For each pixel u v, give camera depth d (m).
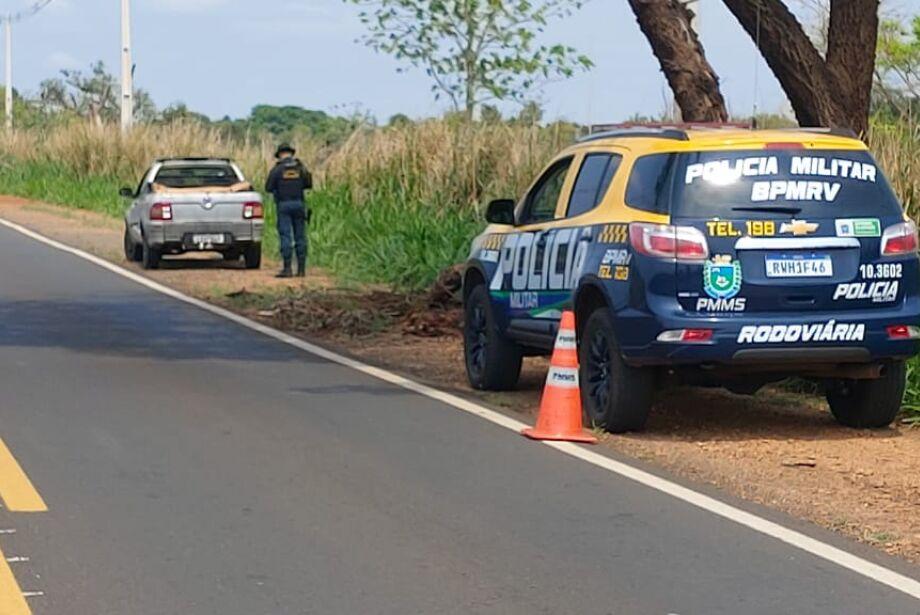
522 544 8.88
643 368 12.16
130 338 18.28
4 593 7.80
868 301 11.91
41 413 12.97
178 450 11.46
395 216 27.03
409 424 12.73
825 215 11.91
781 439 12.43
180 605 7.64
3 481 10.31
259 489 10.20
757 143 11.97
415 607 7.66
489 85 29.23
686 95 18.45
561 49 29.38
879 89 21.66
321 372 15.73
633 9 18.52
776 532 9.24
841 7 17.66
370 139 30.84
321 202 29.78
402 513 9.59
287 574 8.20
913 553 8.86
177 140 47.81
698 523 9.44
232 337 18.58
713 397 14.56
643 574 8.29
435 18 29.17
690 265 11.72
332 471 10.79
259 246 27.97
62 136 53.59
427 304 20.88
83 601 7.69
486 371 14.59
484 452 11.56
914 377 13.59
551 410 12.17
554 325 13.23
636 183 12.26
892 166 15.64
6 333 18.53
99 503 9.73
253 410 13.30
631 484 10.51
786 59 17.47
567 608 7.67
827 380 12.96
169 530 9.09
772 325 11.74
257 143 40.34
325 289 23.59
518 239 14.10
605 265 12.30
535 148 25.89
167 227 27.39
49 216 42.94
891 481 10.83
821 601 7.85
